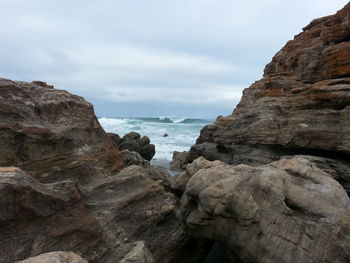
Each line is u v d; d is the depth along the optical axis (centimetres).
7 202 659
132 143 3153
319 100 1684
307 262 679
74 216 791
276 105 2038
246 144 2183
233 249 838
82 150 1111
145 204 1022
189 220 892
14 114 959
